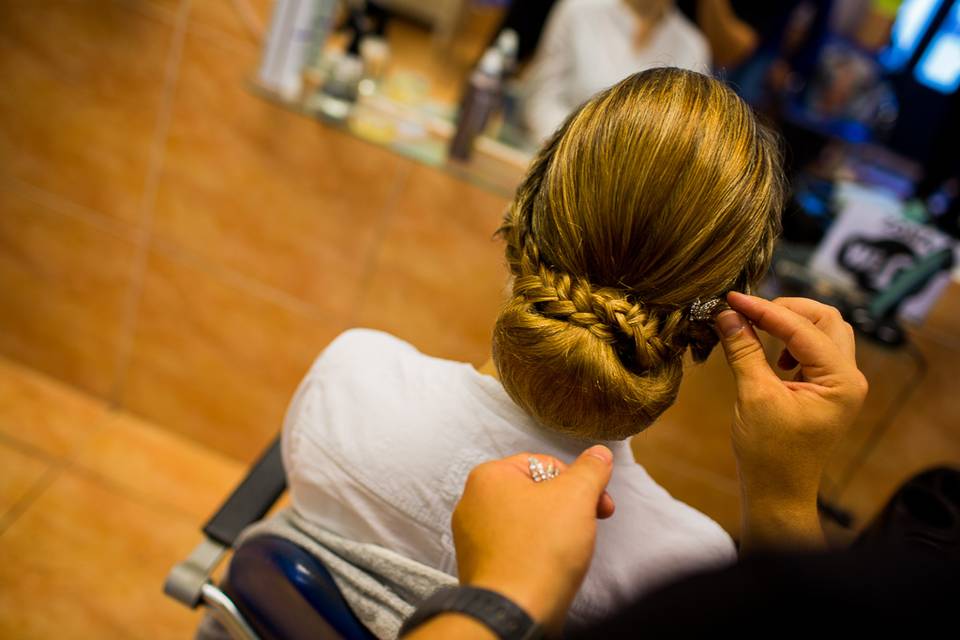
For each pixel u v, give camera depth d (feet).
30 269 5.32
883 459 4.85
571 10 4.61
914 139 4.83
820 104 4.96
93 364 5.62
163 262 5.11
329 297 4.99
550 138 1.89
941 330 4.36
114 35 4.43
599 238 1.66
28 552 4.68
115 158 4.81
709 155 1.58
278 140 4.55
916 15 4.64
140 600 4.70
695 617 0.87
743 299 1.67
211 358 5.41
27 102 4.73
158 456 5.59
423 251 4.70
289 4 4.04
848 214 4.31
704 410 4.85
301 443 2.05
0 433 5.28
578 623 1.88
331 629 1.92
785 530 1.62
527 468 1.44
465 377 1.97
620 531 1.92
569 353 1.63
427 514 1.94
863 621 0.79
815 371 1.64
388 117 4.53
